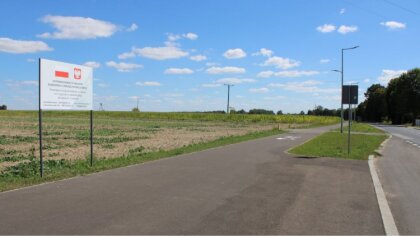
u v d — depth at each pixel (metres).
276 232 6.71
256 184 10.73
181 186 10.20
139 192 9.39
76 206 7.98
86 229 6.57
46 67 11.20
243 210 8.00
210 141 25.67
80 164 13.67
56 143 23.86
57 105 11.66
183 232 6.54
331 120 90.88
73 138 27.94
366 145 24.36
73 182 10.48
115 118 90.75
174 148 21.05
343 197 9.52
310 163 15.29
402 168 15.32
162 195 9.12
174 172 12.38
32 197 8.70
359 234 6.77
